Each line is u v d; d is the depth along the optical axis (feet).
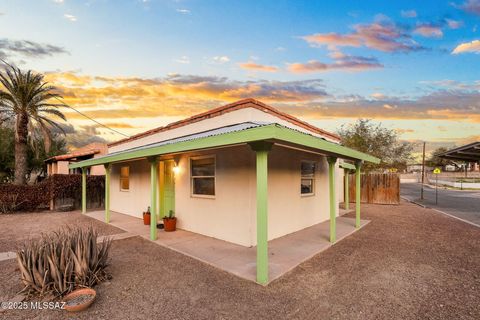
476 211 40.52
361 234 24.66
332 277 14.20
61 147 80.38
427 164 171.94
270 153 22.06
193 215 24.59
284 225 23.63
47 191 40.98
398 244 21.06
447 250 19.40
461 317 10.28
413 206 46.96
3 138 59.72
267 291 12.46
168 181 28.68
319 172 30.55
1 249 19.65
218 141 14.14
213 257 17.21
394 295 12.12
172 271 14.97
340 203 50.70
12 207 38.40
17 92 45.19
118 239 22.30
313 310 10.76
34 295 11.86
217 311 10.68
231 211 20.95
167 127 29.09
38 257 12.32
